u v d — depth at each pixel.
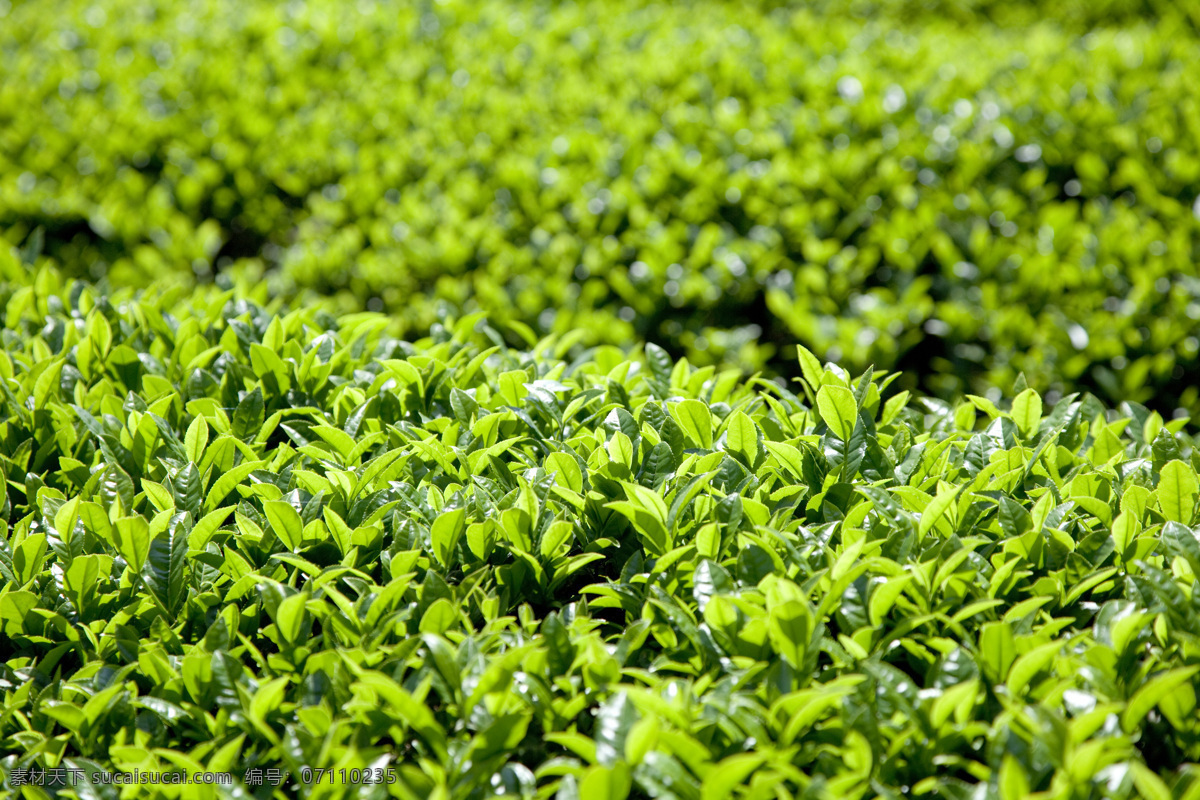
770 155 2.96
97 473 1.75
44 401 1.86
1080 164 2.82
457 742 1.56
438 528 1.68
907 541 1.66
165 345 2.05
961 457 1.81
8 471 1.81
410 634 1.65
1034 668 1.56
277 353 1.96
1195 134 2.81
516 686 1.60
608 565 1.75
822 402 1.75
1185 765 1.54
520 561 1.69
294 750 1.56
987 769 1.54
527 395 1.86
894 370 2.50
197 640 1.68
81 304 2.09
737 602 1.60
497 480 1.78
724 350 2.49
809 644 1.58
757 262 2.58
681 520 1.72
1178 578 1.63
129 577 1.69
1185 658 1.58
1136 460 1.80
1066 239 2.57
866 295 2.54
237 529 1.75
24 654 1.69
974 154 2.81
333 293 2.76
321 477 1.73
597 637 1.64
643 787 1.55
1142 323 2.33
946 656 1.58
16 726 1.63
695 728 1.55
